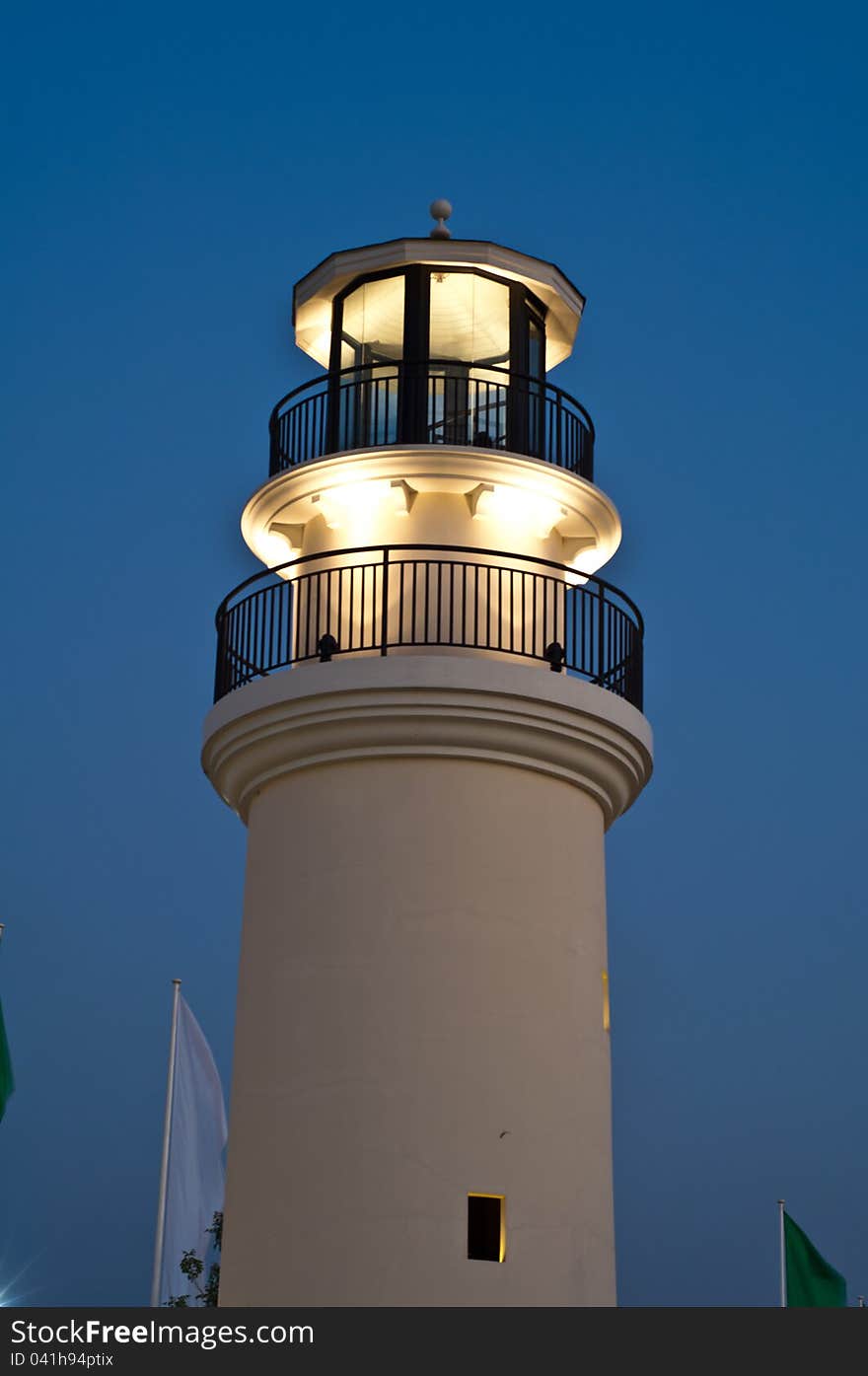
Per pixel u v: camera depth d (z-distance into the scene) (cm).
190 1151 2870
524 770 2277
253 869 2322
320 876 2233
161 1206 2706
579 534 2459
